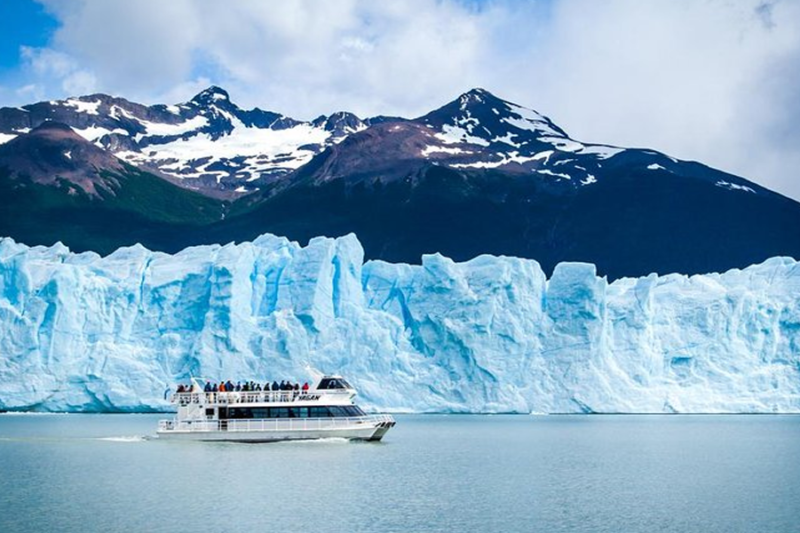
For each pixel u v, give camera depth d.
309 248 124.50
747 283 131.12
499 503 54.84
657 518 50.78
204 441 82.94
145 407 114.38
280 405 81.69
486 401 118.50
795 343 124.12
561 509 53.19
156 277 123.94
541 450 84.88
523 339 120.75
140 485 59.38
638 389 121.06
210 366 115.19
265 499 54.88
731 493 59.12
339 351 118.44
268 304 124.88
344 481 61.91
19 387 112.88
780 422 132.62
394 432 107.12
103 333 118.56
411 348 123.69
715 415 156.50
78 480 61.38
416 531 47.19
